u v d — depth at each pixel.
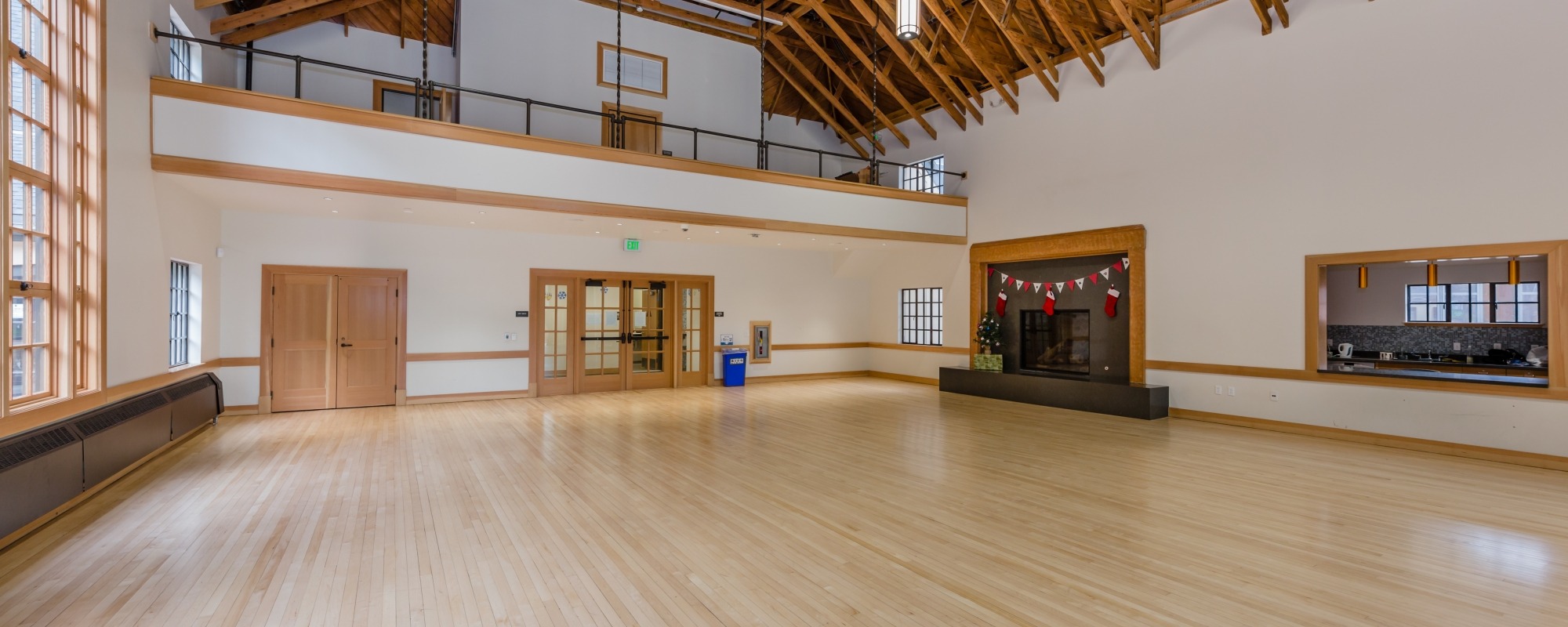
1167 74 8.16
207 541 3.76
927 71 10.56
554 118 9.54
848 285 12.91
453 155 6.74
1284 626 2.81
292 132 6.02
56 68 4.34
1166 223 8.18
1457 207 6.05
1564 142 5.53
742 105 11.23
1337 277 9.90
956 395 10.22
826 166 12.91
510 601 3.02
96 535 3.84
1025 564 3.49
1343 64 6.75
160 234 5.79
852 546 3.75
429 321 9.01
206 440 6.56
